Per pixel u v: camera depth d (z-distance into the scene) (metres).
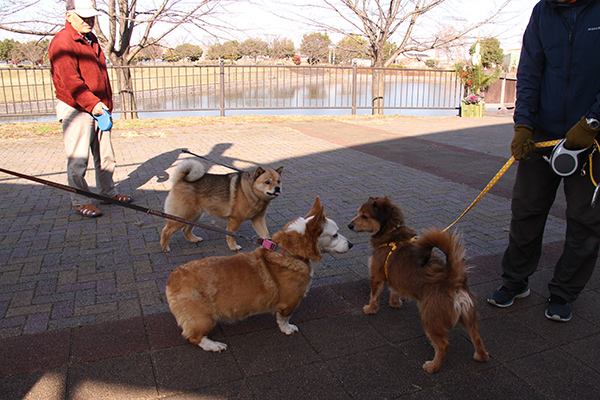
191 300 2.75
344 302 3.55
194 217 4.46
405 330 3.18
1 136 9.92
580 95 2.97
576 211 3.07
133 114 13.30
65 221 5.10
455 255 2.64
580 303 3.53
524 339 3.07
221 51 26.45
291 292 2.96
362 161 8.30
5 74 25.38
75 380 2.54
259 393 2.50
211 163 7.85
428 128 12.38
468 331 2.79
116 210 5.52
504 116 15.45
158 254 4.33
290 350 2.91
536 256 3.43
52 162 7.65
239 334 3.08
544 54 3.10
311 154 8.80
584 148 2.82
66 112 5.05
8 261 4.05
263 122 12.83
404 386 2.59
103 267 4.00
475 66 15.41
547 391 2.57
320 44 24.72
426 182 6.97
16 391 2.44
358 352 2.91
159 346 2.88
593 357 2.88
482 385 2.61
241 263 2.91
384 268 3.18
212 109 13.42
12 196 5.91
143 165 7.67
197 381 2.58
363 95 23.88
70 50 4.87
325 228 3.22
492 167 7.96
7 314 3.19
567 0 2.89
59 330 3.01
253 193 4.38
